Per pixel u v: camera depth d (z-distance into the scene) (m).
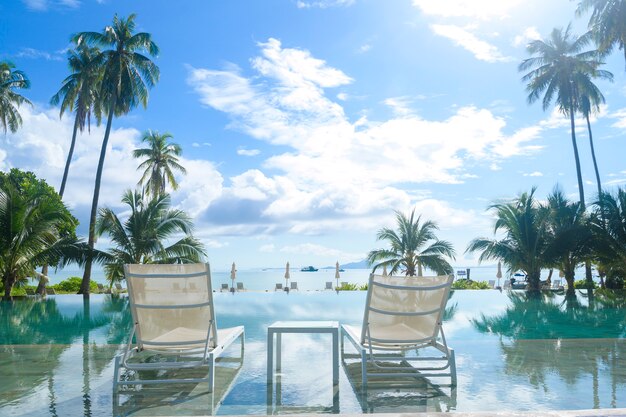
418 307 4.65
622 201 17.59
